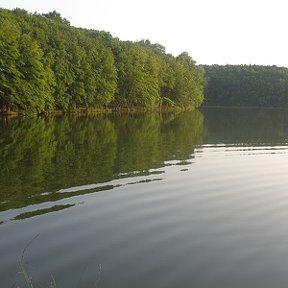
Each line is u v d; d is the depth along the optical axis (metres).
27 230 11.71
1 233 11.45
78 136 35.50
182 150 29.19
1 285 8.62
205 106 165.50
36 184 17.39
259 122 64.81
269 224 12.62
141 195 15.78
